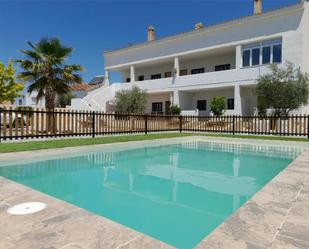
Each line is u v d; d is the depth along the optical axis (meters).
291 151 9.70
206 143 12.08
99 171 6.32
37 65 15.31
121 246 2.13
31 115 10.62
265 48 19.22
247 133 15.27
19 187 3.92
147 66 29.14
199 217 3.34
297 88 14.90
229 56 23.70
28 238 2.25
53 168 6.41
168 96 27.53
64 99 27.69
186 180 5.52
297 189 3.87
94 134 12.61
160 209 3.66
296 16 17.56
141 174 6.09
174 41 24.61
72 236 2.29
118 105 24.19
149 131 16.02
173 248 2.11
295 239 2.27
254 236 2.32
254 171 6.50
